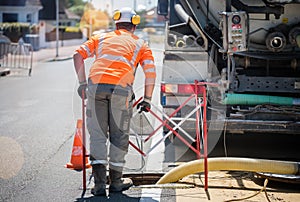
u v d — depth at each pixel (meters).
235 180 7.75
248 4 9.05
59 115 13.77
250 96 8.78
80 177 8.02
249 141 10.40
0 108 15.05
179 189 7.25
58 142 10.49
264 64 9.43
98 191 7.04
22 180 7.85
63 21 79.62
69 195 7.10
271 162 7.29
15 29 49.12
